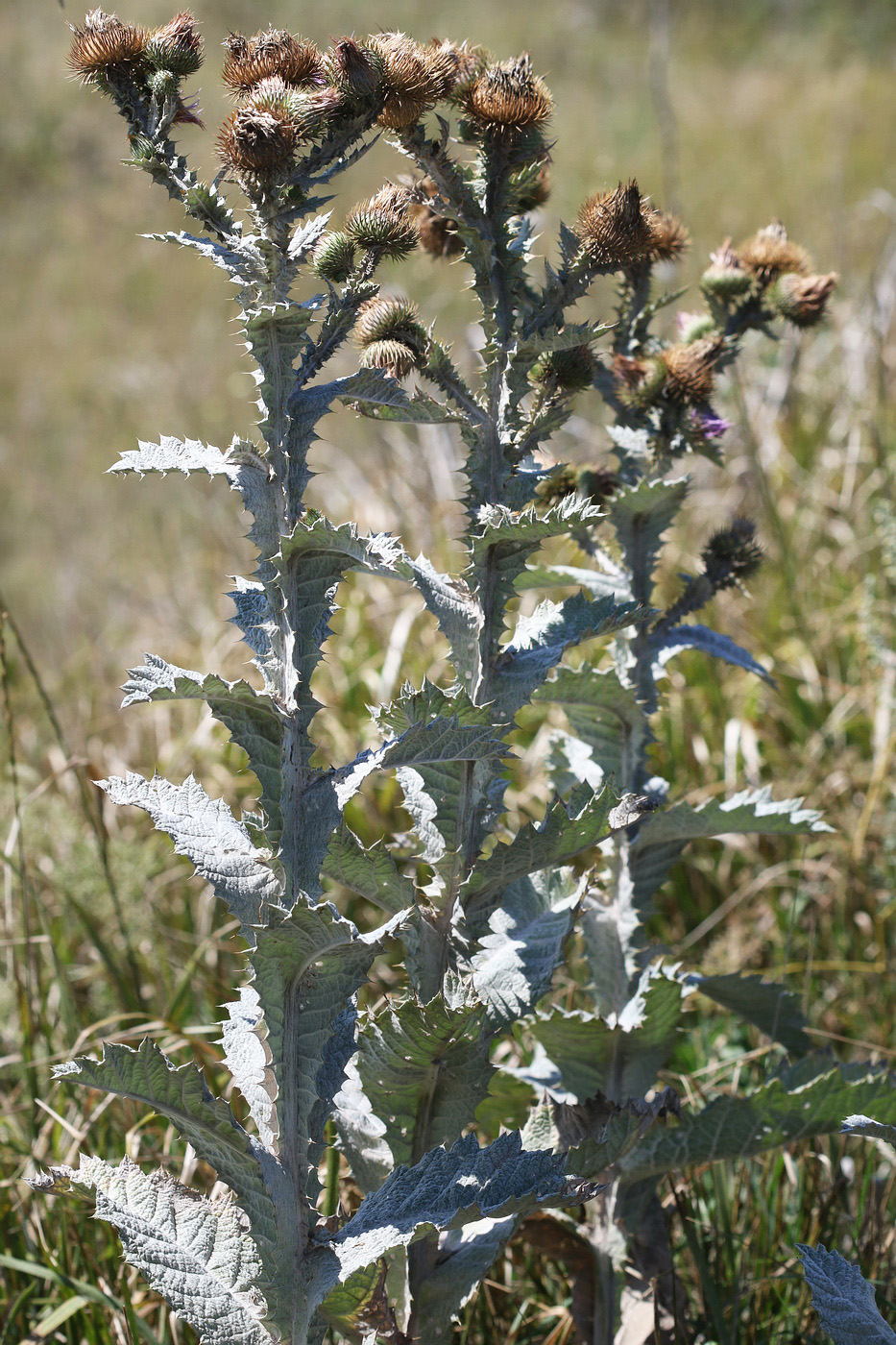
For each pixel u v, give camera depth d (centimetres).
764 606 471
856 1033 326
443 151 174
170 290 1231
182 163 158
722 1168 254
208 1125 153
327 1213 231
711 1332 233
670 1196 254
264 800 158
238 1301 158
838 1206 260
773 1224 254
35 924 366
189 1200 165
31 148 1495
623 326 227
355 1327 166
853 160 1062
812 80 1404
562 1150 211
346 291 161
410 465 577
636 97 1420
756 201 1015
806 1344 233
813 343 595
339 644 493
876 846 371
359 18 1662
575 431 567
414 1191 159
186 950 380
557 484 228
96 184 1455
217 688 152
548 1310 243
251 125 147
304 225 179
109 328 1169
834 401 573
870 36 1559
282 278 155
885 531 384
